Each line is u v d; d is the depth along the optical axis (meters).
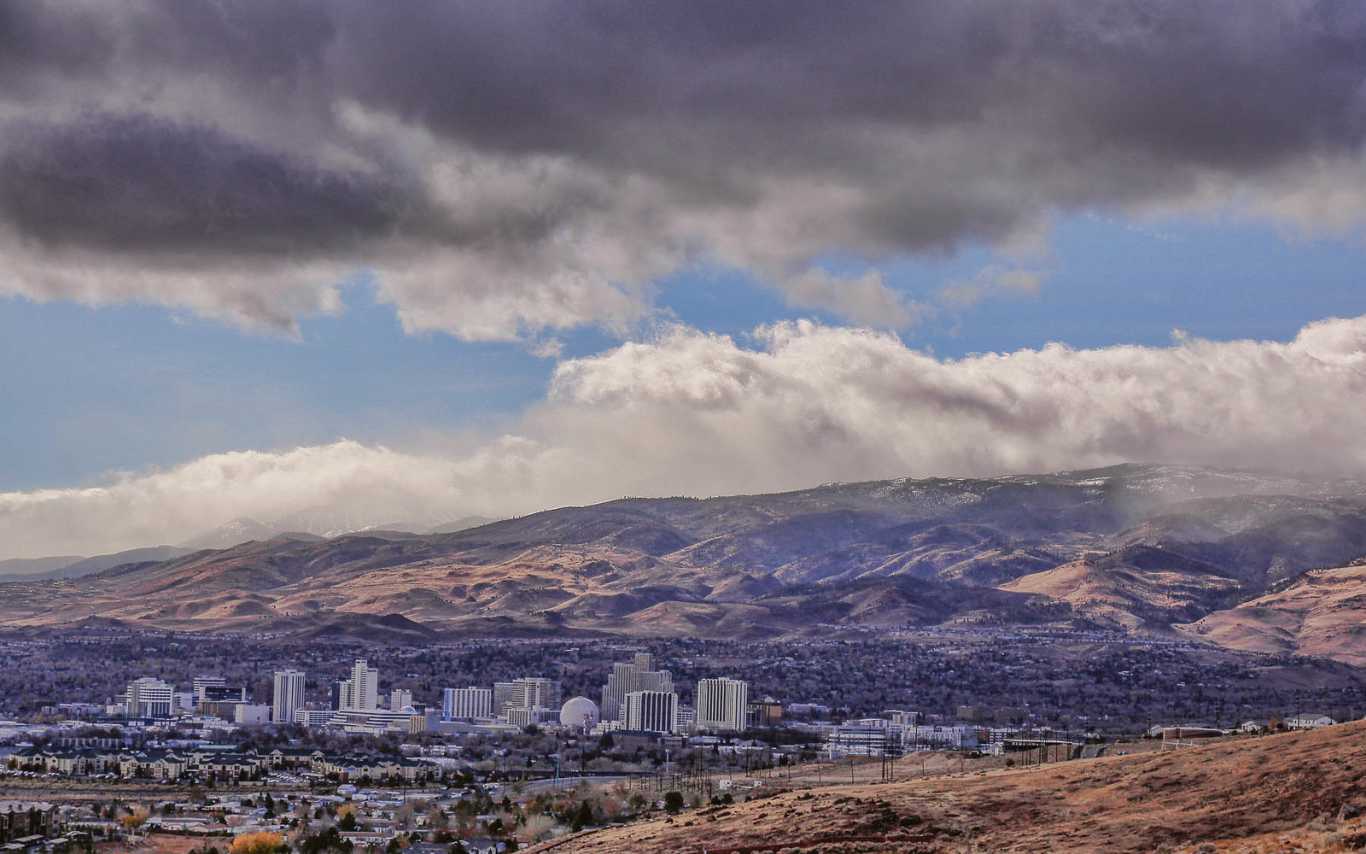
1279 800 193.25
